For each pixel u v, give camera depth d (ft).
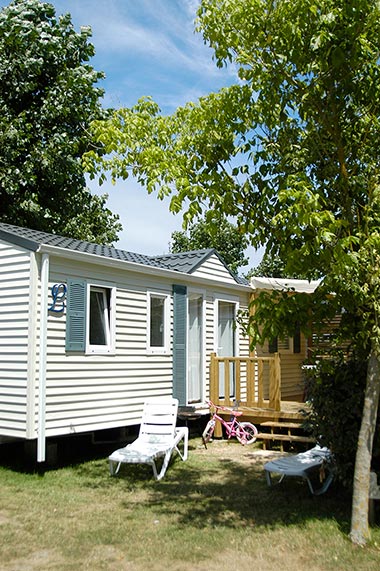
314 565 15.15
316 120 19.38
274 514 20.03
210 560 15.58
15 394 26.86
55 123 56.44
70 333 28.76
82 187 59.77
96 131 20.31
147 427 30.01
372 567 14.94
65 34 59.16
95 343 31.14
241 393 44.55
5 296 27.73
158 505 21.39
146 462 24.77
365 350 19.52
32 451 28.81
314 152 19.29
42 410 26.61
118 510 20.66
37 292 26.99
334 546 16.48
